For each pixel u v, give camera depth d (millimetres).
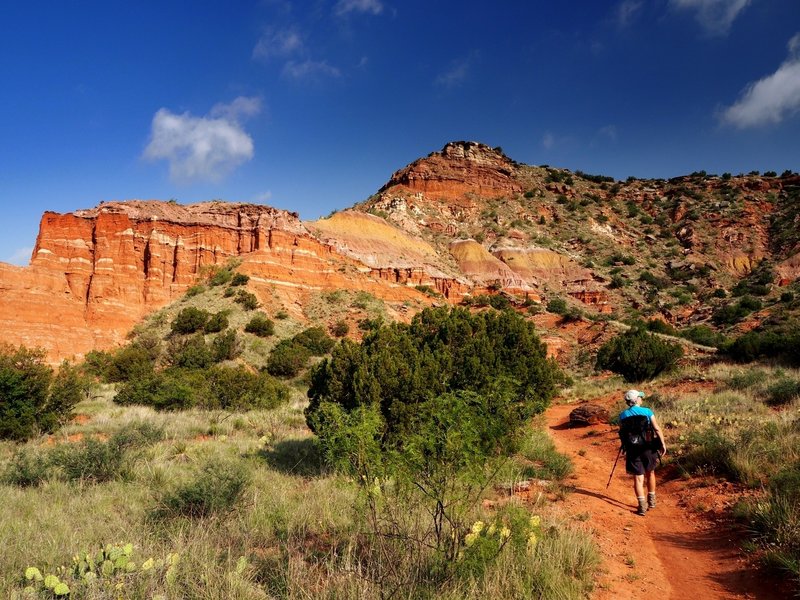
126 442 10875
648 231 135500
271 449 12633
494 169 152125
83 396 24156
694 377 23453
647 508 8109
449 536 5559
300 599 4547
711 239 124062
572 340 60531
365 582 4504
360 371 10617
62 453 10070
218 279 62875
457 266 105938
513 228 127125
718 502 7629
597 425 17516
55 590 4301
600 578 5359
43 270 57406
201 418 18391
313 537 6520
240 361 45344
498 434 5746
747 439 9328
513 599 4551
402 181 147750
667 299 95188
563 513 7500
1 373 15828
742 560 5637
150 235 63531
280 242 69000
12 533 6246
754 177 155625
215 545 5926
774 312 59906
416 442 5250
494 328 15273
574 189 160000
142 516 7172
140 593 4449
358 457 5637
